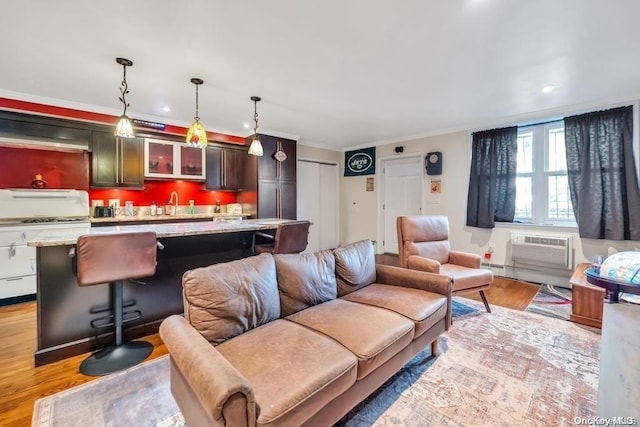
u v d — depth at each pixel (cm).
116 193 429
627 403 58
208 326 150
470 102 355
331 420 130
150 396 171
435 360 209
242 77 281
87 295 222
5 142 320
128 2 175
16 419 154
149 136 421
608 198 344
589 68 265
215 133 484
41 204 335
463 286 282
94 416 156
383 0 175
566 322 271
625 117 334
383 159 583
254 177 493
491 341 236
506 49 232
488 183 435
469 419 154
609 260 233
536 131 410
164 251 260
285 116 410
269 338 154
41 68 261
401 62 253
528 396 171
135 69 263
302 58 245
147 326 249
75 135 363
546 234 387
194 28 202
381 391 176
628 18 191
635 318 107
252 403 99
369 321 173
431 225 348
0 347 228
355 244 253
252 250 323
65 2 174
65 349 212
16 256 316
